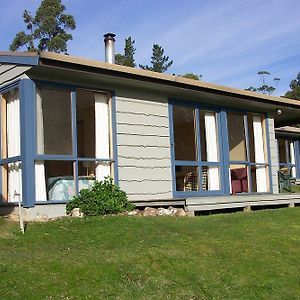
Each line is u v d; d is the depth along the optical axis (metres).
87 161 9.94
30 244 6.97
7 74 9.62
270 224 9.20
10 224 8.30
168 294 5.46
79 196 9.27
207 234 8.00
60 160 9.39
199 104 12.29
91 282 5.54
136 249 6.80
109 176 10.17
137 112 10.89
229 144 13.03
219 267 6.38
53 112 9.82
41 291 5.22
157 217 9.21
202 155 12.33
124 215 9.11
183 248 7.01
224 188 12.58
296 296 5.73
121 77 9.88
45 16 43.41
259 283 6.00
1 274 5.57
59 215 9.04
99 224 8.20
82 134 10.66
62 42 42.00
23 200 8.86
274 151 14.27
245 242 7.57
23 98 9.02
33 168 8.95
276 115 15.33
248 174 13.41
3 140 9.91
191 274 6.06
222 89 11.83
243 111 13.43
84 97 10.45
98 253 6.53
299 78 68.12
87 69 9.27
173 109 11.93
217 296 5.55
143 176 10.83
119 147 10.46
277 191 14.13
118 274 5.81
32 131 9.03
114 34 12.34
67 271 5.77
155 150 11.15
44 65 8.66
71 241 7.20
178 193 11.49
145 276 5.86
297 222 9.56
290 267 6.61
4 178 9.83
